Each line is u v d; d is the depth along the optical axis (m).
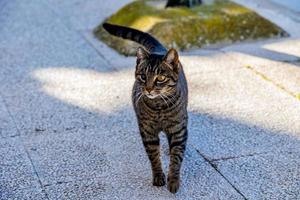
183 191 3.91
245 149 4.44
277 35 6.93
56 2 8.65
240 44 6.69
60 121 4.94
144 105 3.74
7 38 7.02
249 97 5.32
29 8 8.30
